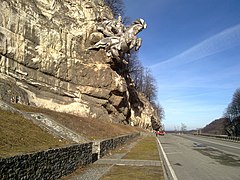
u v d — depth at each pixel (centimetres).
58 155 1127
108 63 4253
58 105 3128
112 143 2327
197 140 5122
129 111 5562
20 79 2642
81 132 2520
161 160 1803
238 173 1421
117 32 4434
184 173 1405
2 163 759
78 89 3609
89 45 4094
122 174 1288
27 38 2808
